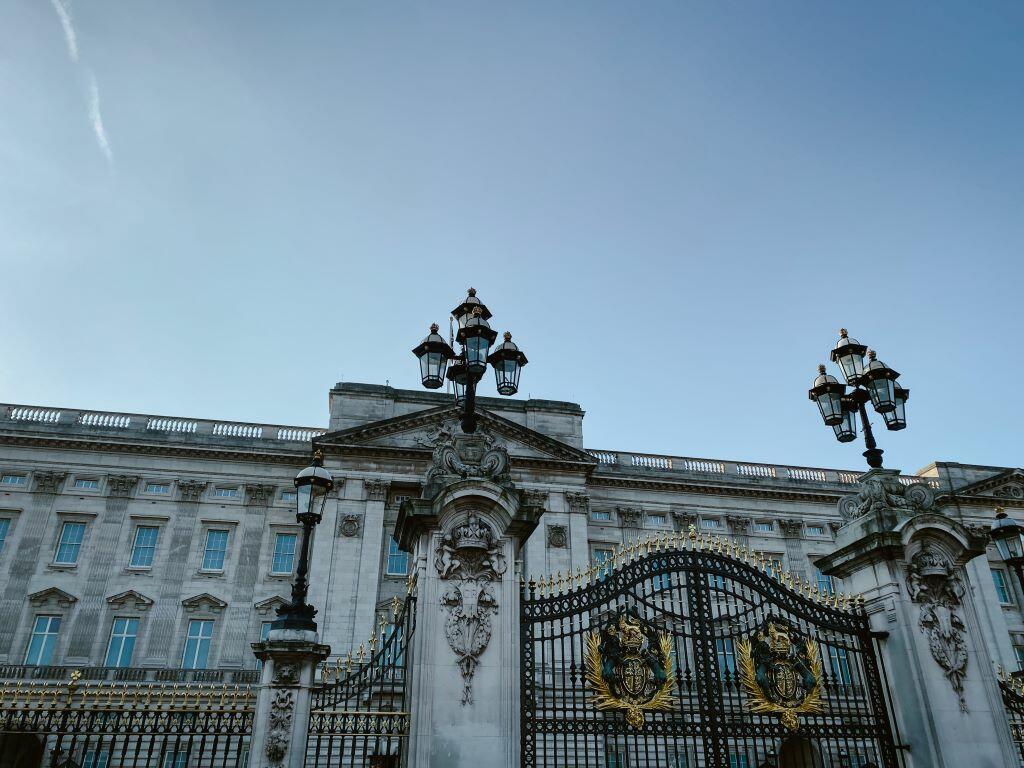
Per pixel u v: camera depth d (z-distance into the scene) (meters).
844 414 17.39
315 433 51.72
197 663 44.25
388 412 51.00
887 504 16.09
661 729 13.47
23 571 44.91
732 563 15.34
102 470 48.47
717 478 54.97
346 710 12.48
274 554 47.62
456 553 13.34
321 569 44.91
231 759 30.33
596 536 51.50
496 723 12.25
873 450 16.97
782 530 54.28
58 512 46.97
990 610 51.06
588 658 13.52
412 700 12.31
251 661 44.50
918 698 14.32
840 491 55.53
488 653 12.73
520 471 50.16
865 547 15.73
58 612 44.38
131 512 47.59
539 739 25.56
